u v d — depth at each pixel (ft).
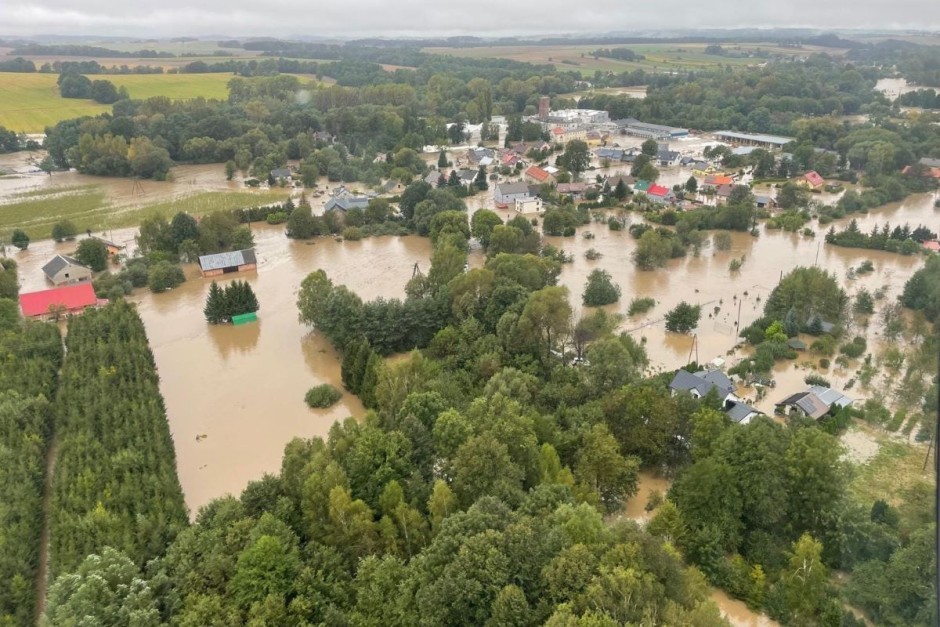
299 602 172.24
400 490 209.05
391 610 169.89
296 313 435.53
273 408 323.16
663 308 436.76
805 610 185.68
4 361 327.67
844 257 530.27
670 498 230.07
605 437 240.32
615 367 286.05
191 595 173.27
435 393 258.37
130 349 338.95
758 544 213.05
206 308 415.64
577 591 157.07
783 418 303.07
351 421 248.11
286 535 191.21
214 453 286.46
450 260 415.23
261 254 555.28
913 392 299.38
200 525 202.80
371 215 617.62
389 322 362.33
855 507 215.72
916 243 529.04
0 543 206.49
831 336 379.96
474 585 160.45
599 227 620.08
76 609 164.66
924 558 177.17
